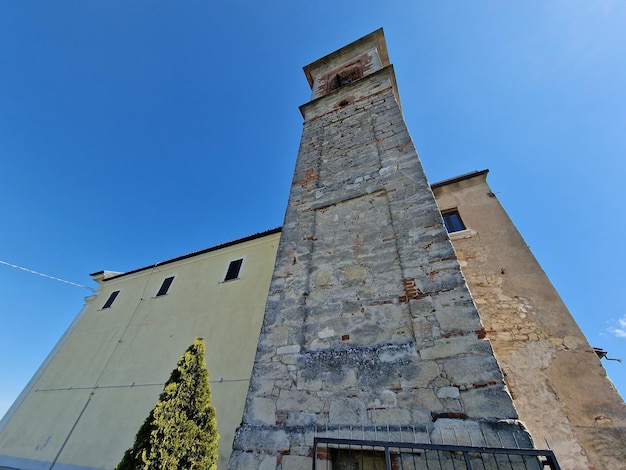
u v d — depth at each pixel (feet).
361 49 36.86
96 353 36.24
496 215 22.74
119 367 32.45
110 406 29.01
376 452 8.61
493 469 7.18
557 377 14.88
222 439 20.98
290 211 18.49
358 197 16.69
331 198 17.69
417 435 8.22
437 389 8.80
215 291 33.06
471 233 22.24
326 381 10.36
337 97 28.22
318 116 27.32
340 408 9.55
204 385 16.19
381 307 11.58
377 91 25.53
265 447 9.52
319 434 9.25
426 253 12.26
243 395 22.80
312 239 15.90
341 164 19.90
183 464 13.33
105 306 43.21
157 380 28.30
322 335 11.80
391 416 8.83
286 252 15.89
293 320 12.73
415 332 10.24
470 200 24.64
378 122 21.77
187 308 33.50
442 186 26.45
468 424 7.91
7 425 35.32
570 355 15.30
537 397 14.61
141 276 43.68
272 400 10.68
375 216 15.16
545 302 17.47
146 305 38.04
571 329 16.06
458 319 9.92
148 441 12.96
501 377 8.33
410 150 17.62
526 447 7.03
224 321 29.32
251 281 31.35
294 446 9.23
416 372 9.35
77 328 42.91
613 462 12.11
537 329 16.67
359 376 10.00
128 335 35.65
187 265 39.60
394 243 13.44
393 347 10.23
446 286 10.91
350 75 35.22
